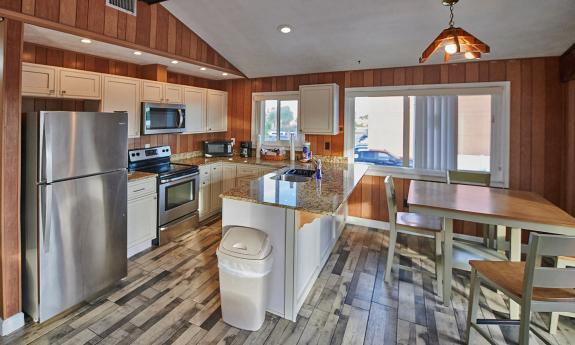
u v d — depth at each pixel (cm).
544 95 320
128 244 305
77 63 313
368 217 416
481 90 344
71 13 238
